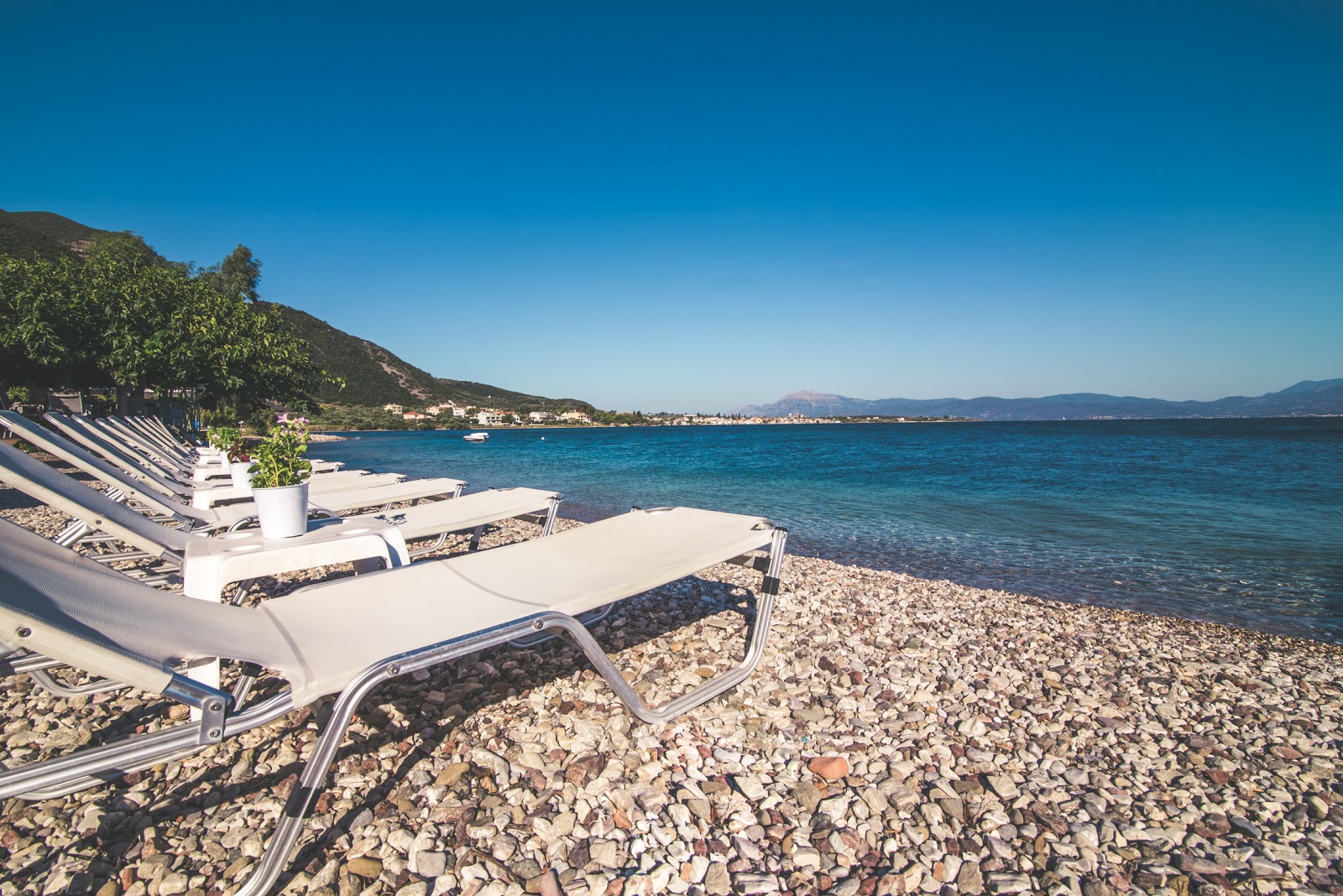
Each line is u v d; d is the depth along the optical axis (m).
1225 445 30.50
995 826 2.04
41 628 1.28
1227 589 6.09
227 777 2.15
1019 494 13.73
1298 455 24.17
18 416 3.25
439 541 5.57
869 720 2.75
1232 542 8.43
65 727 2.44
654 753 2.40
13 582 1.47
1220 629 4.64
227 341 16.38
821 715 2.76
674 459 27.39
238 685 2.60
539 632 2.15
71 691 2.53
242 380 16.47
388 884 1.69
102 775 1.42
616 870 1.78
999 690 3.14
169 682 1.43
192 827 1.89
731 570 5.75
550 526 4.64
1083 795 2.23
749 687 3.04
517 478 17.91
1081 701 3.05
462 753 2.34
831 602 4.75
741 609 4.46
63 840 1.82
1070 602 5.62
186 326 15.68
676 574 2.73
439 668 3.14
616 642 3.67
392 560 3.13
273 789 2.09
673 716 2.55
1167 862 1.89
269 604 2.27
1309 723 2.86
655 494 13.90
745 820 2.02
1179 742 2.66
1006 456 26.33
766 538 3.28
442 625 2.09
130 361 14.34
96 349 14.52
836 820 2.04
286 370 17.95
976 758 2.46
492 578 2.62
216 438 5.13
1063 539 8.66
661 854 1.85
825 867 1.83
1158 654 3.84
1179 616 5.23
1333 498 12.58
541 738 2.47
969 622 4.38
